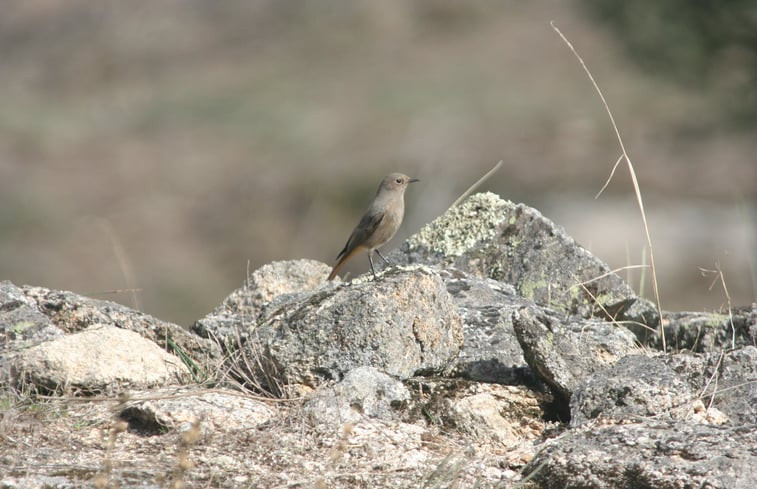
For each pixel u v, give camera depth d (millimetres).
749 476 4414
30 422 5293
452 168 28375
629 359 5625
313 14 43219
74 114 37500
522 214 7707
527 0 41250
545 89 33594
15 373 5746
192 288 24562
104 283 24594
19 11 46062
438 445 5230
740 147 26156
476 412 5449
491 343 6301
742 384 5520
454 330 6117
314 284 7934
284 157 31547
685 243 21031
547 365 5680
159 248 26641
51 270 25031
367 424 5328
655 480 4516
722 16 17719
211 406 5449
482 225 7758
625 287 7301
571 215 23625
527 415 5668
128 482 4625
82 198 29812
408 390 5691
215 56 41750
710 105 25828
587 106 31266
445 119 32094
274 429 5258
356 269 24266
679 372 5730
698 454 4609
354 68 38625
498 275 7559
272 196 29250
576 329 6301
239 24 43562
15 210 28078
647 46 18406
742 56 18250
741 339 6715
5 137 34438
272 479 4746
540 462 4855
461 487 4707
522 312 5797
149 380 5891
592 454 4742
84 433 5262
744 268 19516
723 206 22859
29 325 6285
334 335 5863
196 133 35094
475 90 34219
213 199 29578
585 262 7422
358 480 4773
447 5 41344
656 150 27422
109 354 5906
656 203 23859
